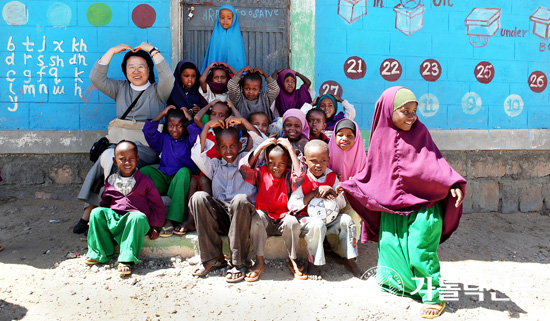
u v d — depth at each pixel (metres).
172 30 4.98
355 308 3.02
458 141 5.39
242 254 3.45
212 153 3.88
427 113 5.38
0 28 4.82
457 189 3.00
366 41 5.25
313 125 4.11
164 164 4.12
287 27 5.28
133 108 4.48
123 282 3.29
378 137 3.29
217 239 3.49
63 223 4.39
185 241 3.71
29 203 4.84
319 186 3.53
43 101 4.91
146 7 4.95
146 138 4.20
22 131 4.87
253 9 5.23
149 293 3.15
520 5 5.50
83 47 4.91
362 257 3.92
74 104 4.94
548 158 5.59
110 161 3.85
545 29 5.56
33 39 4.86
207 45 5.20
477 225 5.02
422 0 5.31
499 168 5.52
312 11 5.12
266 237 3.52
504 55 5.50
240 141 4.04
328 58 5.20
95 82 4.40
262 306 3.02
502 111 5.52
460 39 5.40
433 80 5.38
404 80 5.33
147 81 4.61
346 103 4.94
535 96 5.52
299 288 3.29
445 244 4.39
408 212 3.13
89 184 3.98
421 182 3.11
